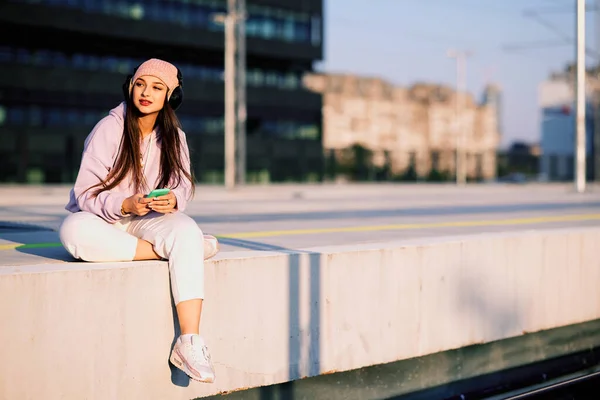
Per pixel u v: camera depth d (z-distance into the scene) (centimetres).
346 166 6309
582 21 2016
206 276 329
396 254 407
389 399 414
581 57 2061
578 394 454
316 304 372
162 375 318
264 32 5278
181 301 305
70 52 4541
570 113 7400
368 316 395
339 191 3052
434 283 426
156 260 324
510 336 471
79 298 294
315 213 1028
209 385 333
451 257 435
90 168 323
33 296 283
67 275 291
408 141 7388
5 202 1720
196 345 301
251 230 625
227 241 488
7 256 363
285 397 367
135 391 310
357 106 6938
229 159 2980
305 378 376
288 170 5472
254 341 348
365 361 394
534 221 768
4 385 278
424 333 422
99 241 314
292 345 362
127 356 307
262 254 358
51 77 4350
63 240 321
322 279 374
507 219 817
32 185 4303
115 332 303
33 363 284
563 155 7438
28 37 4328
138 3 4672
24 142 4297
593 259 529
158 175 333
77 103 4450
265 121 5381
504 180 7944
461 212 1027
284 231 608
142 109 319
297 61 5553
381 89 7181
